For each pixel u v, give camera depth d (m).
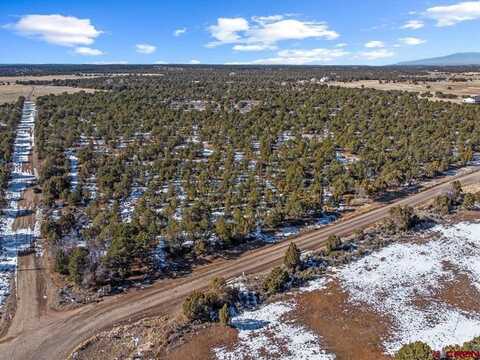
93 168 67.88
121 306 36.91
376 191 61.62
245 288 39.12
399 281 41.19
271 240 49.12
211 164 68.31
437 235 50.50
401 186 66.06
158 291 39.19
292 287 40.00
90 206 53.19
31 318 35.00
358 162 68.88
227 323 34.19
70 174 67.06
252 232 50.31
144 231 44.22
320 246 47.59
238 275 41.75
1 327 33.81
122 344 31.98
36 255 44.56
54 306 36.62
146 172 66.94
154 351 31.09
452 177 70.06
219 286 37.91
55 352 31.11
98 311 36.16
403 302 38.06
